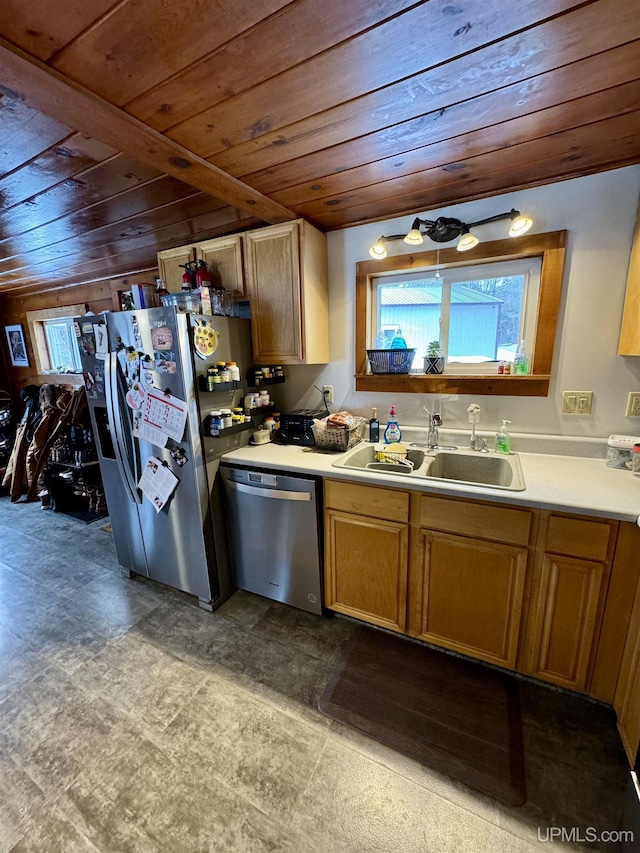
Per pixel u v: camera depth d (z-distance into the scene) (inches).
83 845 43.4
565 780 48.8
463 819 45.2
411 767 50.9
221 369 77.6
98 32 33.0
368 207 74.2
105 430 88.1
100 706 60.8
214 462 79.4
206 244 88.7
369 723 57.1
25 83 37.7
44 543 115.8
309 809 46.4
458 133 50.4
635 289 60.7
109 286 134.3
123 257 108.6
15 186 62.3
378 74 39.1
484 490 57.8
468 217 73.1
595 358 68.9
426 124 48.1
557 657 58.3
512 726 56.0
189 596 88.4
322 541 75.5
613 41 35.0
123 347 77.5
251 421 88.0
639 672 48.6
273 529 78.2
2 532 123.9
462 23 33.0
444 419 83.0
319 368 94.3
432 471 74.8
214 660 69.6
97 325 80.7
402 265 80.3
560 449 73.1
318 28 33.3
